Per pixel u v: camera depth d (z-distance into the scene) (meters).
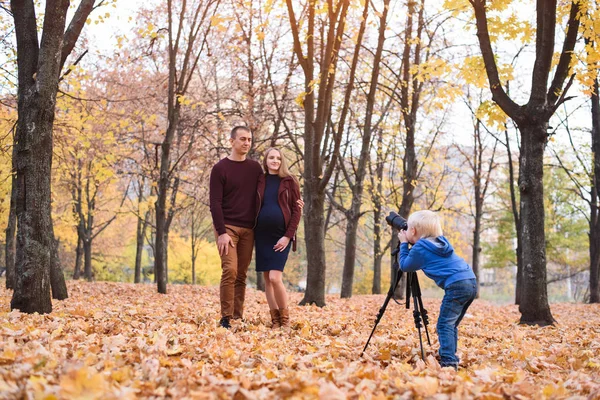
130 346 4.36
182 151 19.55
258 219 6.55
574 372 4.07
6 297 10.40
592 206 20.19
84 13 7.67
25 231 6.86
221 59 19.20
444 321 4.50
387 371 3.86
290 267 44.78
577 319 11.50
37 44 7.31
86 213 25.47
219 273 37.09
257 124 17.30
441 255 4.61
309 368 3.90
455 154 24.64
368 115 14.83
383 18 12.19
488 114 10.38
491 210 30.81
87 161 20.44
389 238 25.50
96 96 17.44
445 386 3.40
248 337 5.45
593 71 9.18
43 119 6.94
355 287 41.62
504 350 5.49
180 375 3.40
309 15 10.52
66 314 6.80
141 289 15.43
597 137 18.55
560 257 30.77
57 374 3.12
